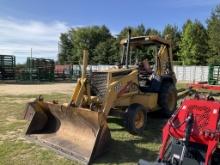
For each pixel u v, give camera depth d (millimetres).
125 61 9133
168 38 9789
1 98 14586
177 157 4441
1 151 6305
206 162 4121
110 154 6133
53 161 5750
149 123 8930
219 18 45219
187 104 4875
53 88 20797
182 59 53250
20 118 9531
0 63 29016
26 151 6297
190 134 4316
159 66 9336
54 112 6973
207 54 49312
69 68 34781
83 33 71625
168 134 4629
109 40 59156
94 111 5930
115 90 7094
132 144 6832
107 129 5875
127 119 7344
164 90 9133
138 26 58656
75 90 6762
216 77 23484
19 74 30078
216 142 4184
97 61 57969
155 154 6195
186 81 34094
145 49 9555
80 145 6195
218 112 4551
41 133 7172
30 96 15484
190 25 52281
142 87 8953
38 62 30266
